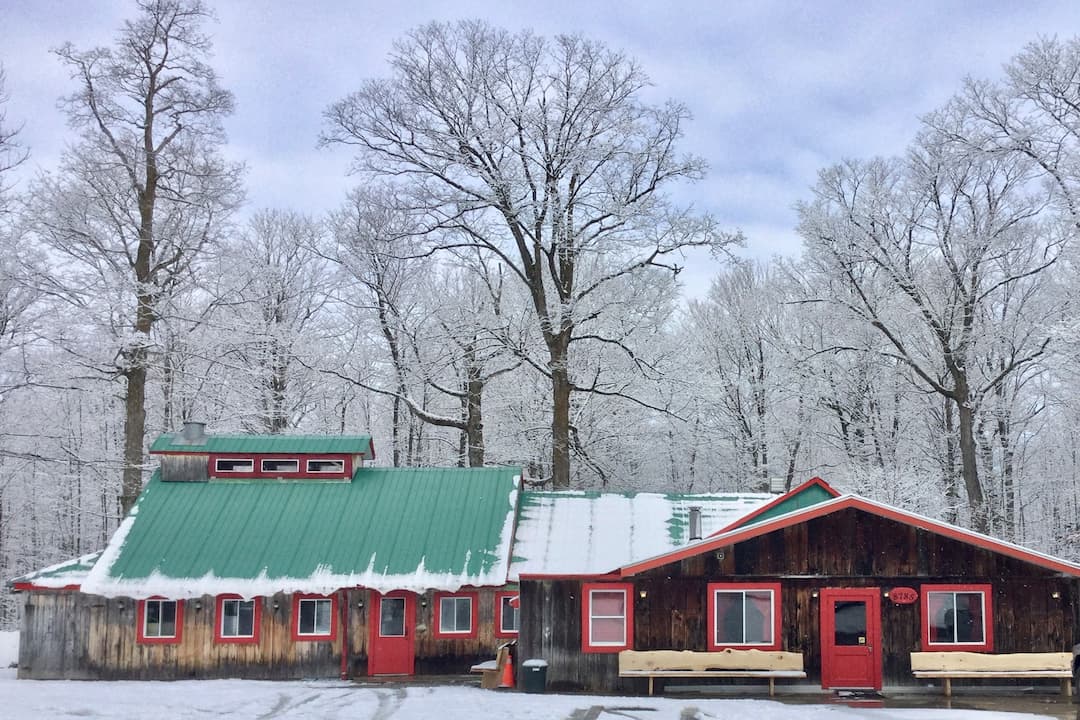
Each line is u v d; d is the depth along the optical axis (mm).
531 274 34188
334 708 19328
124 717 17844
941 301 34500
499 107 32188
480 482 28250
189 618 24969
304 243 40875
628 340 36281
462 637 25344
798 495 25469
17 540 42781
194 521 26469
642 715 18828
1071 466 41875
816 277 36844
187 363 35719
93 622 24875
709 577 22484
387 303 38156
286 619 25094
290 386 39000
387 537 25922
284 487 27891
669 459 43219
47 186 29906
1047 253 33531
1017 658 21500
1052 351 32719
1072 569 21781
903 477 36625
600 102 31891
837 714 18875
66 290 29703
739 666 21797
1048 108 29906
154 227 31438
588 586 22938
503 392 40375
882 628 22062
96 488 41125
